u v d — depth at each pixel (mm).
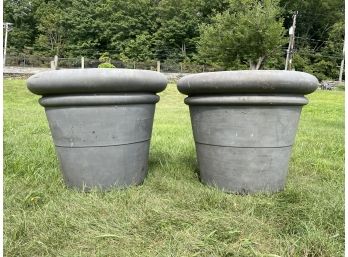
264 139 1919
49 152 2785
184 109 8922
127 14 28469
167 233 1547
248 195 1968
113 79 1783
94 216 1701
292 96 1894
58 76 1782
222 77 1818
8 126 4188
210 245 1459
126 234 1554
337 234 1549
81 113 1864
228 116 1918
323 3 30391
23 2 30797
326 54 28203
